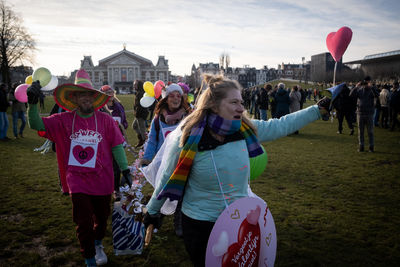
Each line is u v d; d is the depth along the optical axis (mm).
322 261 2904
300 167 6266
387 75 56312
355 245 3182
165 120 3295
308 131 11633
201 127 1738
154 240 3350
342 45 2963
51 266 2842
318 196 4582
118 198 4090
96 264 2750
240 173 1766
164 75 97312
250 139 1835
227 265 1692
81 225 2557
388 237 3344
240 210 1708
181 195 1890
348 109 10555
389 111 12195
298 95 10758
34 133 11523
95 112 2812
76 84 2707
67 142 2678
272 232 1924
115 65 95250
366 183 5172
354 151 7797
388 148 8102
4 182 5289
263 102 12266
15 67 44625
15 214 3971
